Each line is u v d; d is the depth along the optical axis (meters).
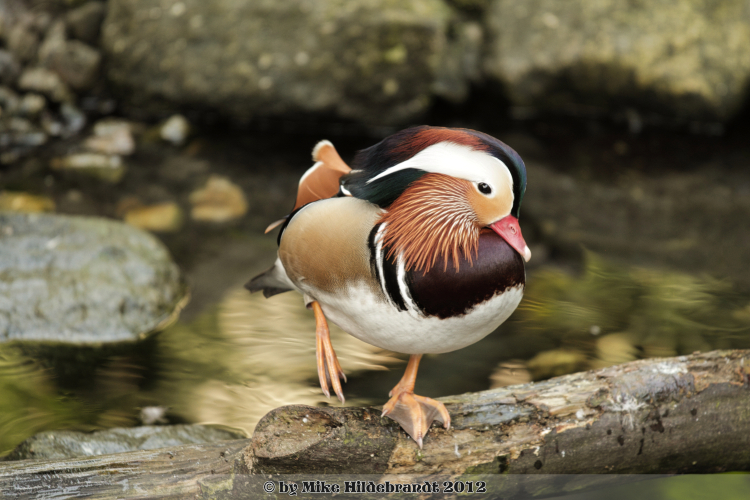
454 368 6.97
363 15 12.28
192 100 12.84
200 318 7.81
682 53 13.08
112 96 13.30
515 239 4.15
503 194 4.12
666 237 9.79
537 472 4.77
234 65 12.61
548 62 13.27
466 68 13.63
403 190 4.25
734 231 9.95
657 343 7.37
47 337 7.30
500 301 4.20
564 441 4.74
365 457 4.51
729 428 4.93
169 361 7.01
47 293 7.66
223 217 10.11
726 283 8.65
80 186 10.76
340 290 4.39
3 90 12.70
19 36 13.09
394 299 4.21
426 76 12.71
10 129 12.31
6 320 7.35
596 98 13.48
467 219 4.19
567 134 13.18
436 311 4.18
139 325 7.61
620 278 8.75
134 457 4.65
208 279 8.57
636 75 13.06
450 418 4.72
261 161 11.84
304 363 7.00
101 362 6.97
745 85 13.14
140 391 6.51
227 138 12.65
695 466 5.06
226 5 12.52
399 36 12.35
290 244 4.61
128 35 12.80
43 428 5.91
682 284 8.61
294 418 4.49
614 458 4.86
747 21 13.34
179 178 11.14
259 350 7.21
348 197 4.38
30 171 11.16
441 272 4.14
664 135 13.25
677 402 4.86
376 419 4.61
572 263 9.09
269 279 5.46
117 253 8.30
